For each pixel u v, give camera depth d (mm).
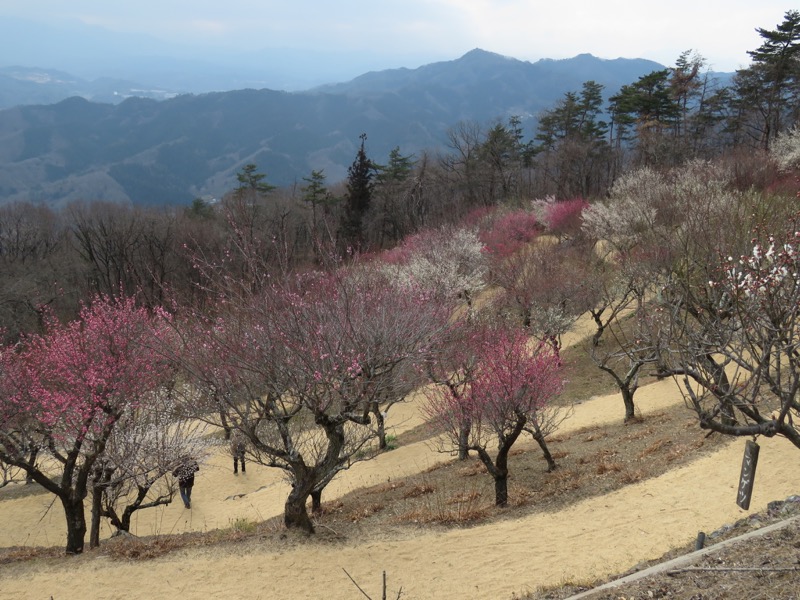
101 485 14977
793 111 53938
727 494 12211
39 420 16188
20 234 64312
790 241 7426
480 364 17406
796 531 7965
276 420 12508
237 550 12328
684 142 55469
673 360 8828
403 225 60812
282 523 14266
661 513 12102
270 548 12312
